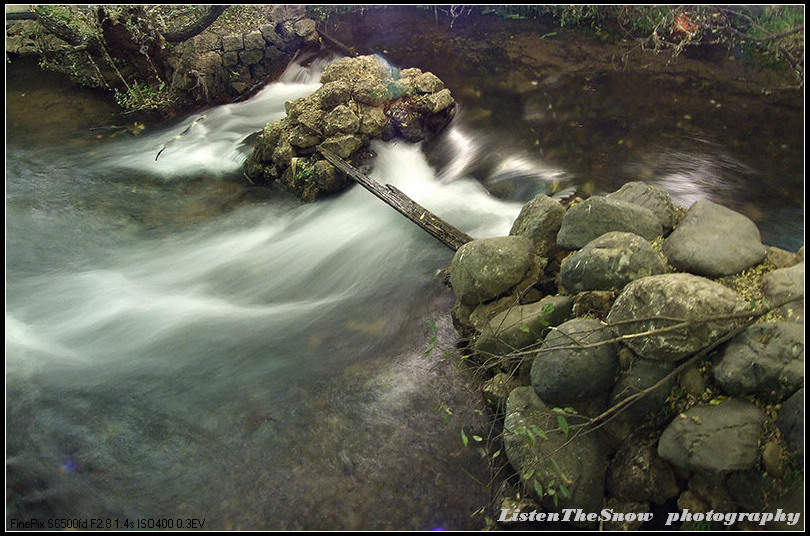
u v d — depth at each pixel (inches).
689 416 134.0
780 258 155.6
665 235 174.7
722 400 135.3
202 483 159.2
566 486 140.6
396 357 191.8
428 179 289.3
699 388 138.1
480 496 152.0
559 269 186.5
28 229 269.3
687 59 363.6
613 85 346.6
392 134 297.6
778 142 293.7
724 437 128.3
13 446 170.4
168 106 361.1
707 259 153.1
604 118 320.5
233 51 364.5
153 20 356.5
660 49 373.4
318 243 252.7
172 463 164.6
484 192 278.1
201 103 367.2
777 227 240.8
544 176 281.4
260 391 183.2
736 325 136.5
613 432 145.0
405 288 220.8
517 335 167.3
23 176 306.0
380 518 148.6
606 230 169.2
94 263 250.2
